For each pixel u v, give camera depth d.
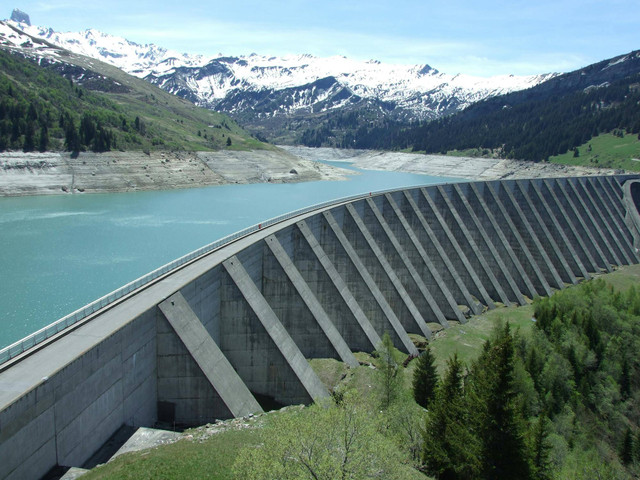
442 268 70.12
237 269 36.66
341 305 48.25
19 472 18.58
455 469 26.88
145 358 27.12
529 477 24.50
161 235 86.69
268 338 35.41
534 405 44.16
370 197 64.88
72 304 53.72
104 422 23.80
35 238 80.50
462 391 32.62
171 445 23.88
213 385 28.47
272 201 129.75
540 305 65.25
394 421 30.44
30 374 19.95
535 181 101.31
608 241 110.12
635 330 60.84
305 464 18.34
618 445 43.94
